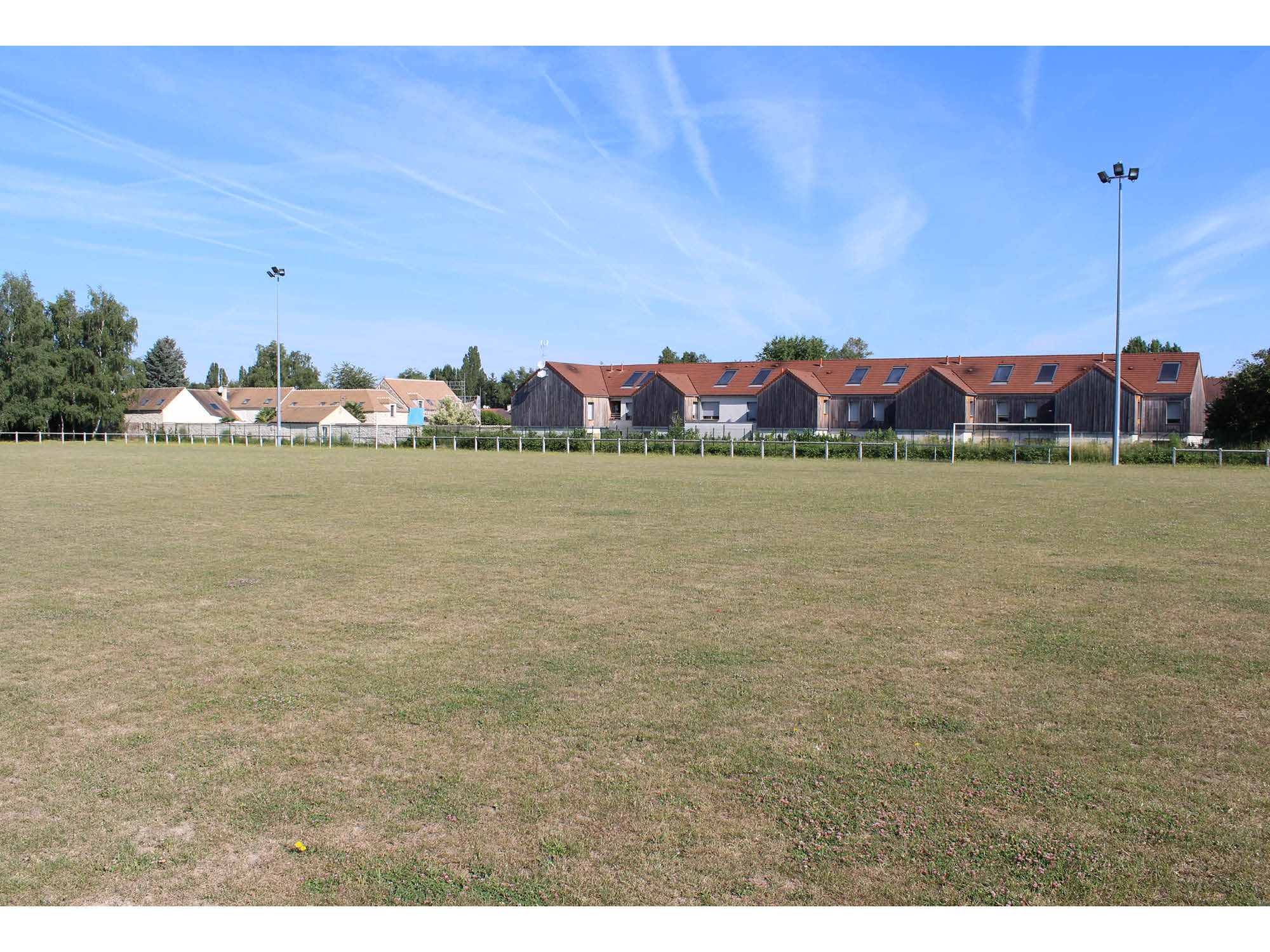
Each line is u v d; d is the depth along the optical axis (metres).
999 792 5.04
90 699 6.63
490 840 4.50
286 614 9.38
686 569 12.01
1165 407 51.22
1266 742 5.80
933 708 6.45
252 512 18.69
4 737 5.87
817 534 15.46
